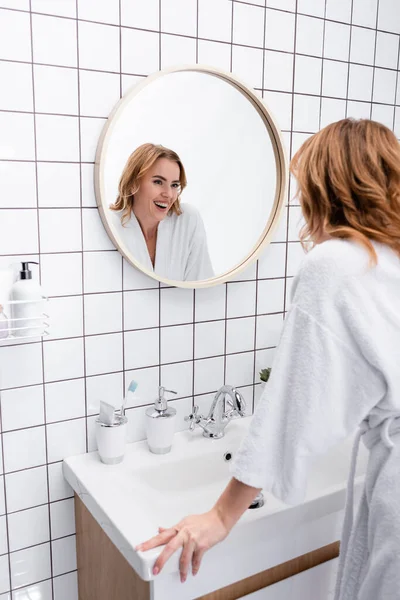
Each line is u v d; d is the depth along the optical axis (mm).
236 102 1531
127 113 1378
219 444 1565
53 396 1429
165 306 1552
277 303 1762
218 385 1692
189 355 1621
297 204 1730
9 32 1239
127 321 1501
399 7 1807
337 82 1728
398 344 943
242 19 1528
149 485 1428
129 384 1535
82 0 1308
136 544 1079
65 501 1496
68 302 1407
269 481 975
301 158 1055
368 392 936
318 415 925
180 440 1590
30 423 1410
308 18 1635
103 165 1361
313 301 944
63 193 1356
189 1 1441
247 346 1728
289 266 1762
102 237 1426
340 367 934
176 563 1044
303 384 934
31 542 1465
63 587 1537
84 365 1458
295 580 1311
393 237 978
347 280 935
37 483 1447
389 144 994
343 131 1013
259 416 973
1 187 1281
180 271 1526
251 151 1581
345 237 973
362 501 1039
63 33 1297
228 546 1146
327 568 1362
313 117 1704
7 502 1414
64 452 1471
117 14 1352
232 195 1569
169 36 1428
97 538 1374
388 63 1820
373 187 956
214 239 1562
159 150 1436
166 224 1481
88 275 1423
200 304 1610
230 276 1589
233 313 1677
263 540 1198
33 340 1376
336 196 996
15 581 1460
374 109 1825
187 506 1422
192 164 1492
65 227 1373
